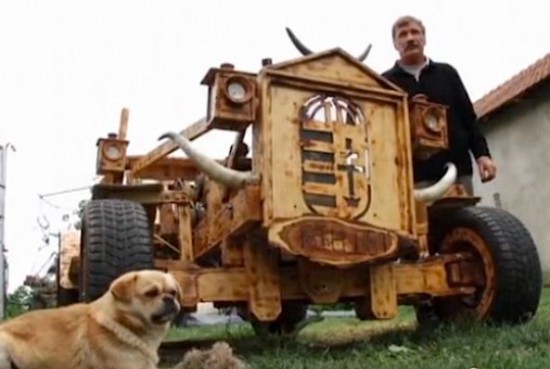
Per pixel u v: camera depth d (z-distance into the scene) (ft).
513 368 8.46
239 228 10.85
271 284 11.13
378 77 11.68
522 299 11.91
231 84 10.84
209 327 19.93
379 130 11.55
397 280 11.91
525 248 12.05
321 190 10.97
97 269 10.15
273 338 13.75
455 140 13.91
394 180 11.51
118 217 10.57
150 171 15.29
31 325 7.62
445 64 14.43
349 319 19.34
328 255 10.76
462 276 12.28
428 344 11.12
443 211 13.12
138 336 7.56
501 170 40.93
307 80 11.14
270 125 10.84
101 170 13.28
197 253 12.55
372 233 11.05
